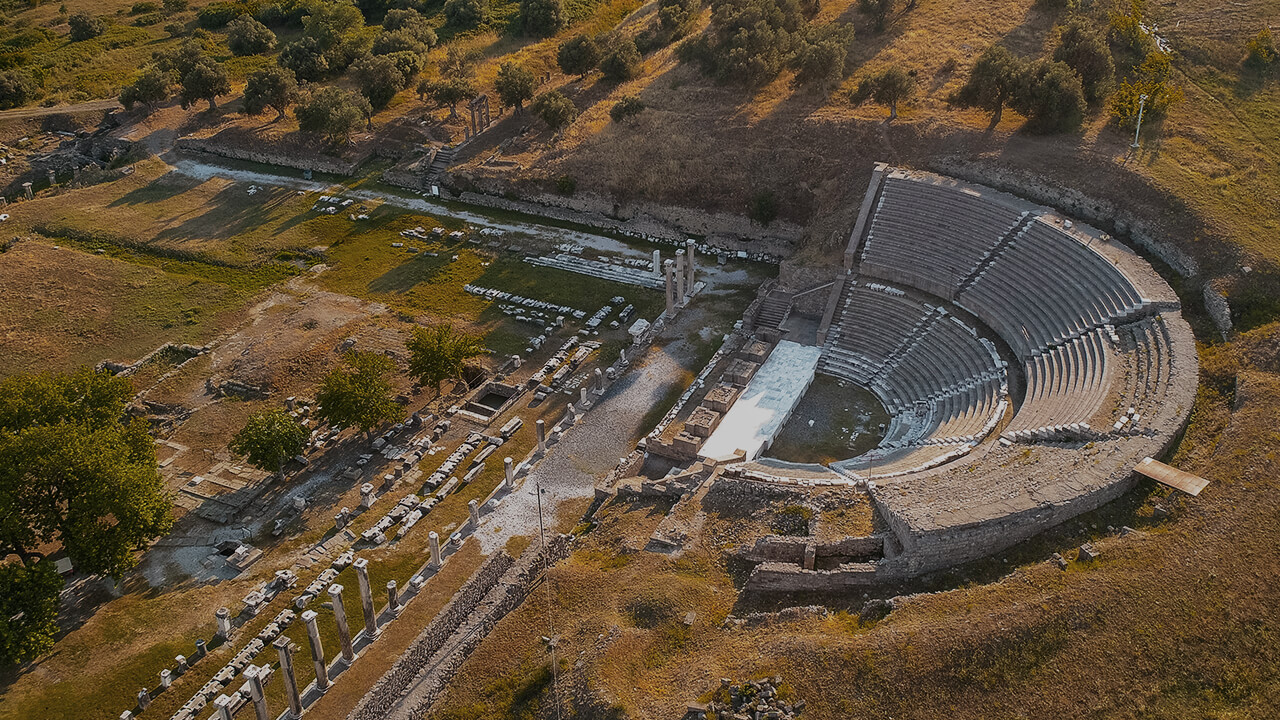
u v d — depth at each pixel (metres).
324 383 68.25
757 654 44.12
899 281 77.06
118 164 114.00
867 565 48.88
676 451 63.66
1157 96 79.62
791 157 90.62
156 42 146.38
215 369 77.50
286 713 47.22
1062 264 70.19
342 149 110.19
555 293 86.00
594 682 43.53
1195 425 53.72
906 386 69.75
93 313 86.00
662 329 79.38
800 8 107.75
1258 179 73.25
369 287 88.56
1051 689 40.81
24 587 50.69
